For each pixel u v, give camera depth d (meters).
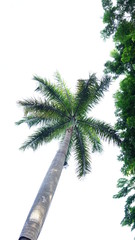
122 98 7.97
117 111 8.84
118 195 11.62
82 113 12.48
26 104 11.38
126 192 11.56
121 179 11.86
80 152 11.69
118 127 8.72
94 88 11.80
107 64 11.09
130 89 7.95
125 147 8.39
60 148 9.18
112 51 10.81
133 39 7.38
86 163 11.27
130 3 8.38
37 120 12.30
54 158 8.20
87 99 12.05
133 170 7.84
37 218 4.77
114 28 8.95
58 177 6.98
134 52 8.05
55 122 12.34
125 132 8.60
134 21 8.11
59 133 12.38
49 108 11.74
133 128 8.25
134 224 10.48
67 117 12.33
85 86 11.93
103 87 11.63
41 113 11.77
